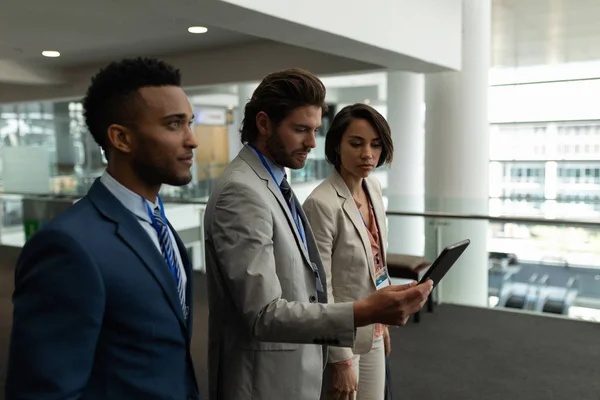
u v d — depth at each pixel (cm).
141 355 98
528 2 679
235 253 127
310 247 155
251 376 139
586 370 360
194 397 112
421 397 321
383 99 1488
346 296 191
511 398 319
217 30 531
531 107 1160
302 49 593
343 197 193
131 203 104
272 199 139
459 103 589
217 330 148
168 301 102
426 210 554
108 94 101
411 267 436
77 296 88
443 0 495
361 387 203
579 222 473
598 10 719
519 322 464
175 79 105
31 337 85
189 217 621
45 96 812
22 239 822
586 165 1125
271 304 124
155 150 102
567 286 484
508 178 1195
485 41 588
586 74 1103
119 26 497
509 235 504
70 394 86
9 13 436
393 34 419
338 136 195
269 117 139
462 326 453
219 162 1330
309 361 143
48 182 1058
